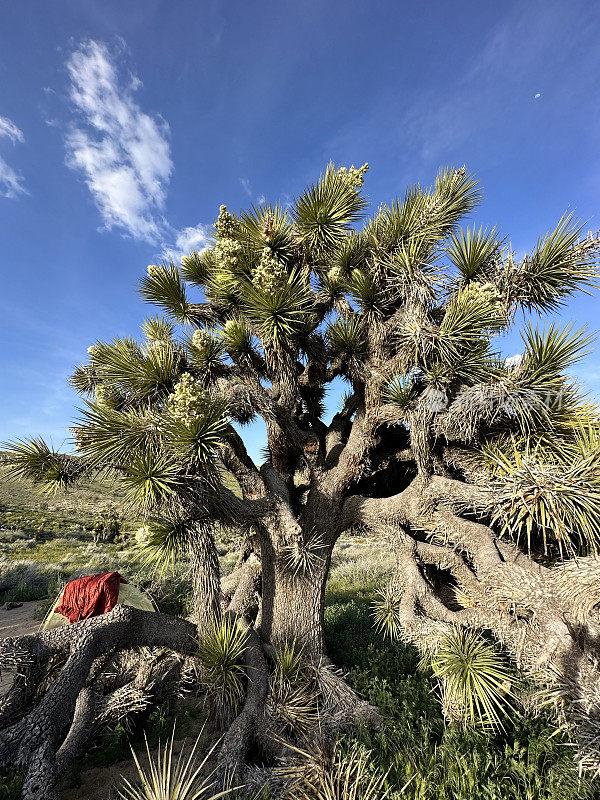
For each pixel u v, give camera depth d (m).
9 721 3.38
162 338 5.74
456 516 4.53
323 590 5.13
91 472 4.10
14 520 22.47
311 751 3.12
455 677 3.31
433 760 2.87
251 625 5.19
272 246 4.84
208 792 3.10
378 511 5.09
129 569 12.01
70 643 3.57
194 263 6.23
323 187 4.86
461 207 5.56
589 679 2.86
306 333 4.96
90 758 3.77
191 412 3.73
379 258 4.95
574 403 4.34
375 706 3.88
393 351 5.07
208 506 4.05
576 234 4.66
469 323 4.18
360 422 5.35
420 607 4.30
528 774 2.70
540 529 3.99
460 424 4.25
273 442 5.70
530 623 3.45
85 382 6.42
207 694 4.16
